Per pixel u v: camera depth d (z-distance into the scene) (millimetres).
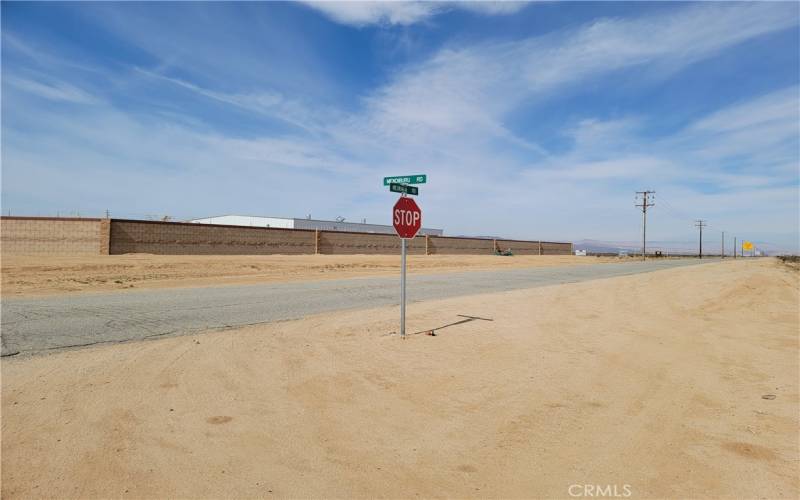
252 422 4527
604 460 3861
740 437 4359
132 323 9562
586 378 6305
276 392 5457
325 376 6156
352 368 6582
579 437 4332
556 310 12875
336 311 11992
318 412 4855
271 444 4043
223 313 11148
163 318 10250
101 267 22328
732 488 3412
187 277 21000
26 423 4348
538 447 4102
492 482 3473
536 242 89812
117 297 13562
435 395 5504
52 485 3275
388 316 11234
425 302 14148
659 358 7488
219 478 3430
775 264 36781
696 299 15094
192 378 5887
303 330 9258
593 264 54500
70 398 5047
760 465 3783
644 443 4207
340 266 31641
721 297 15062
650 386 5969
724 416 4910
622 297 16234
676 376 6438
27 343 7586
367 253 50062
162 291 15484
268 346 7781
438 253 61812
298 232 42750
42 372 5969
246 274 23734
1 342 7645
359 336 8758
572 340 8867
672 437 4352
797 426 4625
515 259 56531
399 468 3666
